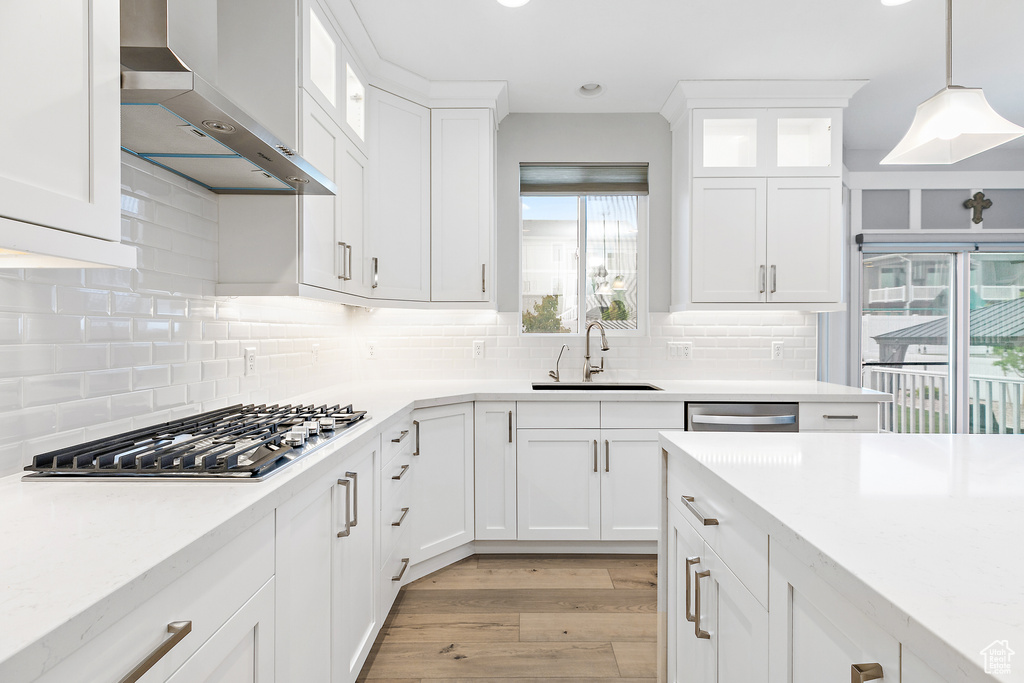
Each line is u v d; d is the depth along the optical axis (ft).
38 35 2.63
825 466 3.83
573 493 9.23
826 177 10.18
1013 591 1.97
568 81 10.00
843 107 10.16
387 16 7.93
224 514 3.01
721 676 3.74
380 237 9.21
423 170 9.89
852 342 13.16
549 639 6.75
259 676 3.42
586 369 10.89
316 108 6.72
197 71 4.99
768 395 9.11
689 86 9.99
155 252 5.32
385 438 6.48
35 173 2.60
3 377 3.69
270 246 6.43
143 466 3.78
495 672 6.09
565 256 11.91
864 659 2.19
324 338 9.46
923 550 2.35
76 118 2.88
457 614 7.36
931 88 10.21
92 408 4.52
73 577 2.23
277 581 3.67
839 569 2.22
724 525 3.65
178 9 4.69
